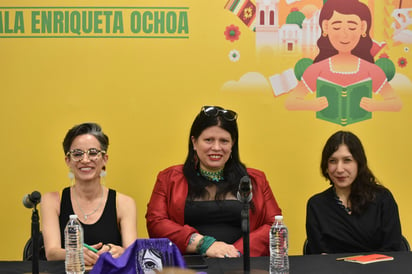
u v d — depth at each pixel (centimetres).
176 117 361
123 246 264
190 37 360
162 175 298
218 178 292
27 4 357
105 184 360
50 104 359
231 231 286
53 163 360
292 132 363
